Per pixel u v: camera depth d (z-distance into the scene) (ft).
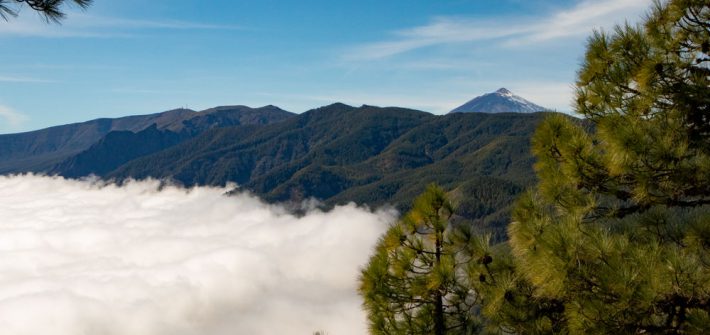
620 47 21.86
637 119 21.15
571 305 18.39
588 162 21.71
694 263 17.08
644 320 17.72
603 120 20.83
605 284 17.10
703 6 21.08
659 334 17.33
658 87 21.01
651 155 19.33
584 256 18.35
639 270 17.17
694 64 21.52
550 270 18.20
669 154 19.07
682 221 21.35
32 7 16.06
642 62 21.25
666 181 20.10
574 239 18.34
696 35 21.53
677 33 21.93
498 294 22.09
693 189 19.81
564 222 20.31
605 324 17.46
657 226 21.70
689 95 20.30
